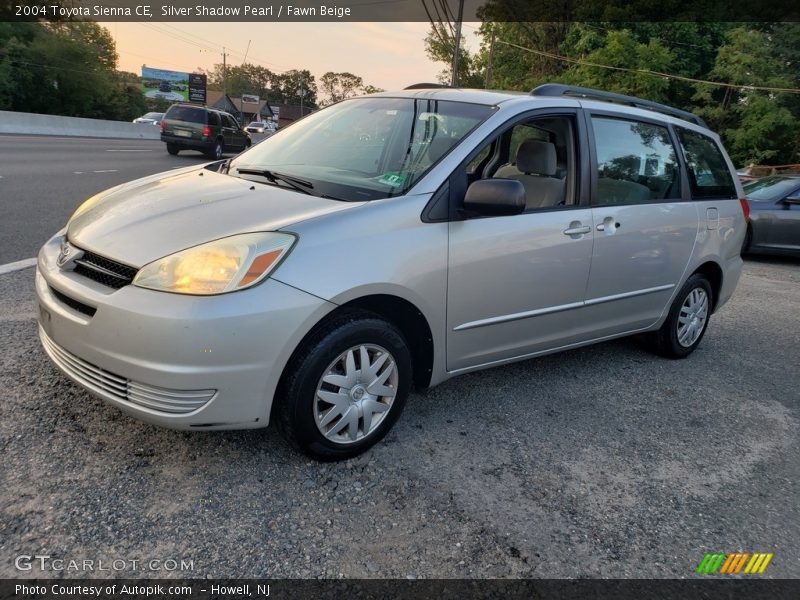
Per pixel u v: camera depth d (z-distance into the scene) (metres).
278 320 2.47
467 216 3.10
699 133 4.83
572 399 3.89
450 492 2.77
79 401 3.13
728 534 2.70
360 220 2.76
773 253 9.84
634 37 29.94
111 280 2.58
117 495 2.50
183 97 80.00
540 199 3.70
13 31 40.66
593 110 3.87
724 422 3.79
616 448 3.33
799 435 3.72
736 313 6.47
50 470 2.60
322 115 4.12
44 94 42.12
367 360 2.83
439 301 3.02
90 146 20.09
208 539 2.32
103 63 49.44
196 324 2.36
